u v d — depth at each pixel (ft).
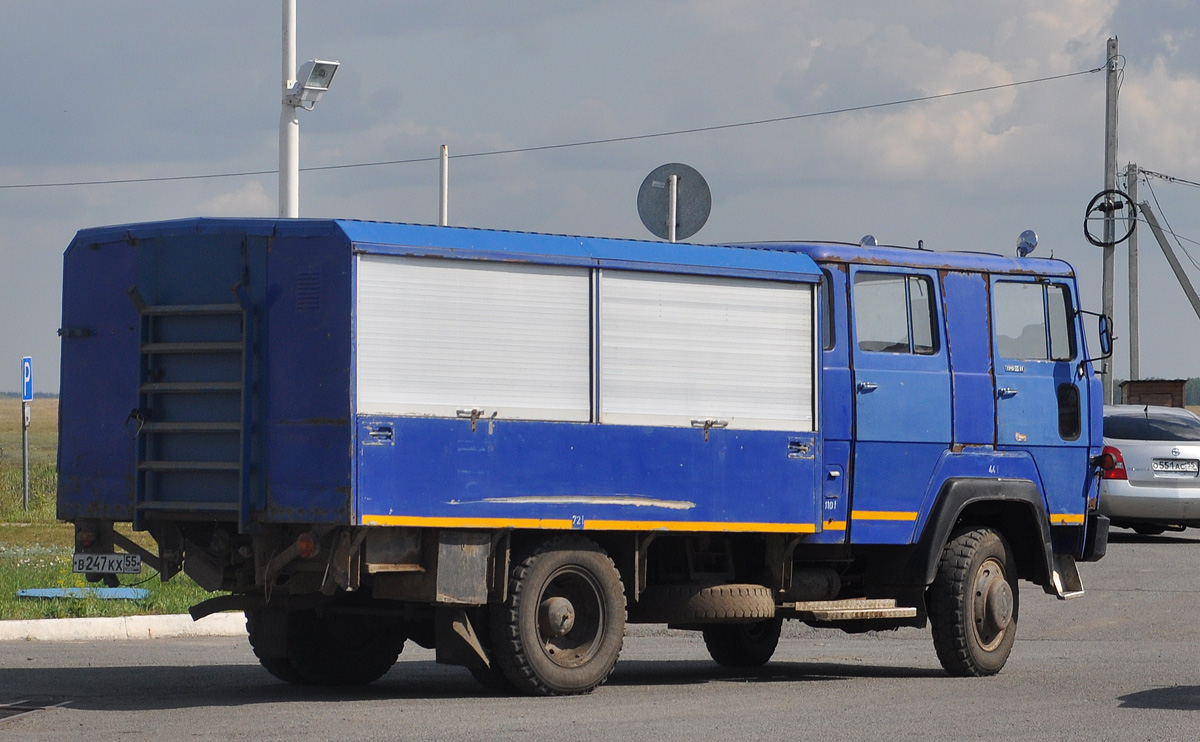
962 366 47.78
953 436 47.29
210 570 39.63
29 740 31.81
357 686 43.47
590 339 40.22
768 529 43.19
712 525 42.06
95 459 40.34
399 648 44.57
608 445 40.27
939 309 47.50
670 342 41.60
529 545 39.55
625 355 40.78
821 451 44.34
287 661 43.16
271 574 37.60
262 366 37.68
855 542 45.03
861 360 45.52
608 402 40.42
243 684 43.27
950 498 46.68
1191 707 39.01
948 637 46.68
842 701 39.86
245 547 39.22
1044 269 50.19
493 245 38.73
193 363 38.68
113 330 40.09
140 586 63.87
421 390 37.40
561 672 39.45
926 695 41.50
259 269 37.86
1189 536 100.22
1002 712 37.78
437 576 37.60
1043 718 36.73
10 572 67.77
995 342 48.70
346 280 36.60
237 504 37.60
